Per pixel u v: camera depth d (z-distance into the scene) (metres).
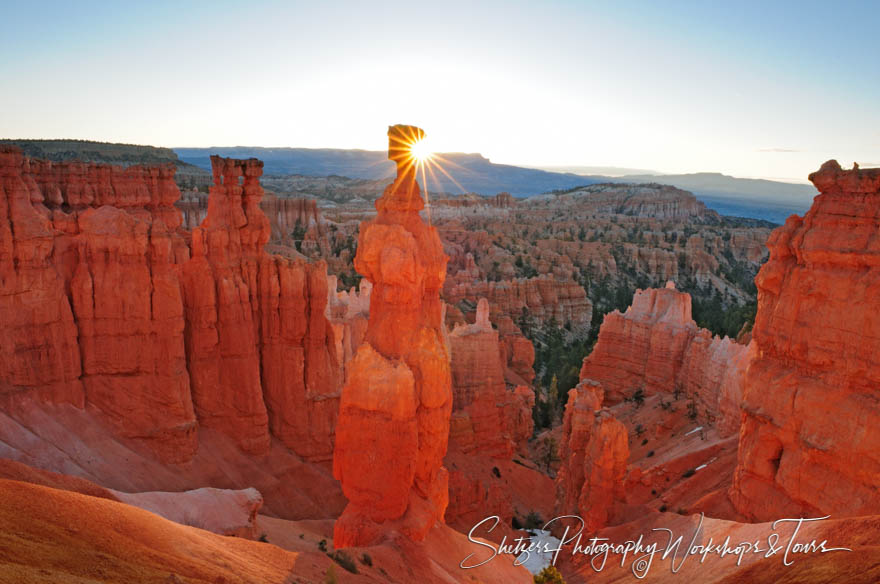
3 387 28.80
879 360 22.61
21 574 10.33
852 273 23.84
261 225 39.16
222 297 36.38
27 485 14.88
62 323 30.83
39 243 29.94
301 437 39.34
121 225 32.41
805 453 24.75
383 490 24.33
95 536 13.73
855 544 18.11
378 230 25.42
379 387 24.16
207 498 25.09
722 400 40.47
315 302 39.94
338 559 20.28
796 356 25.64
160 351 33.03
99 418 31.78
